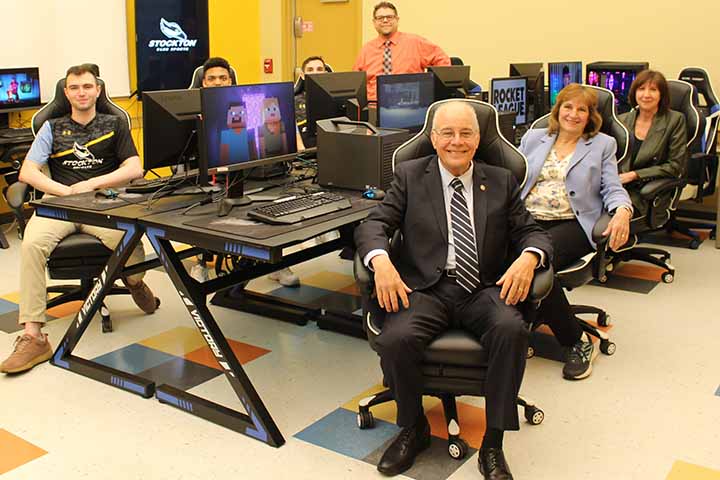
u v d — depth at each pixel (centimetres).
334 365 307
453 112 234
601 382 289
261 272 291
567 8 599
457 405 270
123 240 276
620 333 338
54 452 240
